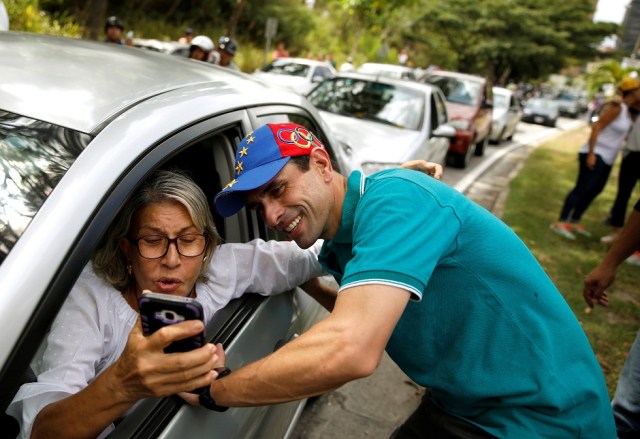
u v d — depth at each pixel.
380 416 2.87
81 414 1.04
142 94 1.41
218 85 1.74
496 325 1.33
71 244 0.98
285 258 1.71
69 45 1.80
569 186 9.27
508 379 1.36
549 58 30.89
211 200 1.78
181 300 0.94
